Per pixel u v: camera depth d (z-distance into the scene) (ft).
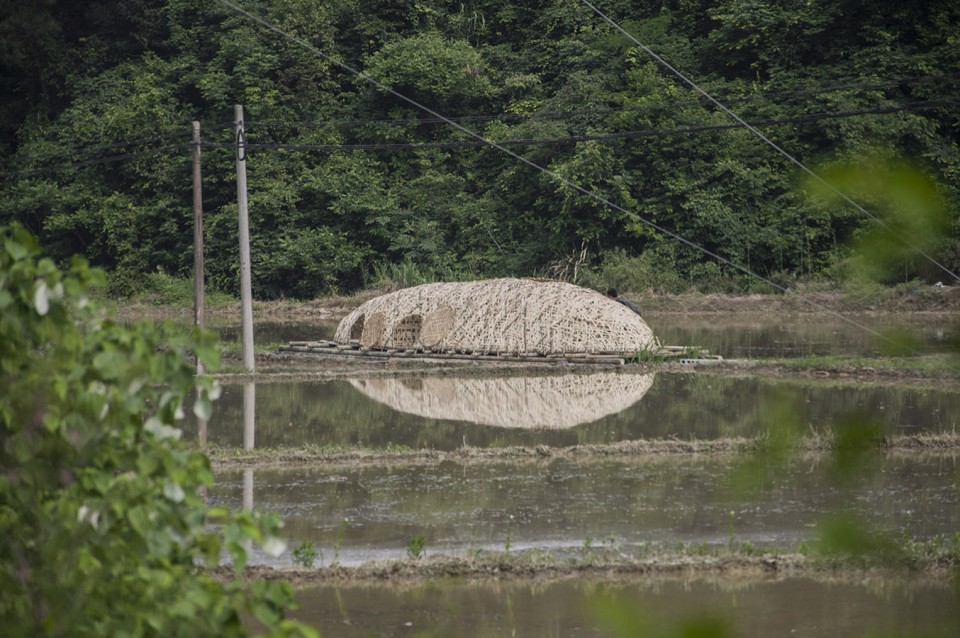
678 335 211.00
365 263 323.37
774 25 314.96
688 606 58.23
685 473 92.38
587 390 141.18
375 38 358.84
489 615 57.52
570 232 306.55
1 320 26.13
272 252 318.45
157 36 375.04
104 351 25.80
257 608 24.98
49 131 353.51
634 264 288.10
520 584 63.16
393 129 335.06
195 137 166.40
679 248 296.71
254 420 120.06
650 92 307.78
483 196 332.80
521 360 168.25
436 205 327.88
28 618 24.73
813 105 287.69
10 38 351.67
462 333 175.32
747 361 160.15
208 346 27.09
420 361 172.65
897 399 128.57
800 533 72.84
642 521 76.54
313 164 336.49
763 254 290.76
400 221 321.52
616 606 13.96
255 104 332.80
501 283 179.73
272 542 26.71
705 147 299.58
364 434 111.24
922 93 277.85
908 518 74.18
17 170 344.08
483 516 78.43
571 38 351.87
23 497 25.49
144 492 25.36
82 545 25.00
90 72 367.45
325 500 83.51
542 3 368.89
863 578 63.31
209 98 331.36
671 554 66.90
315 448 99.50
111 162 335.67
